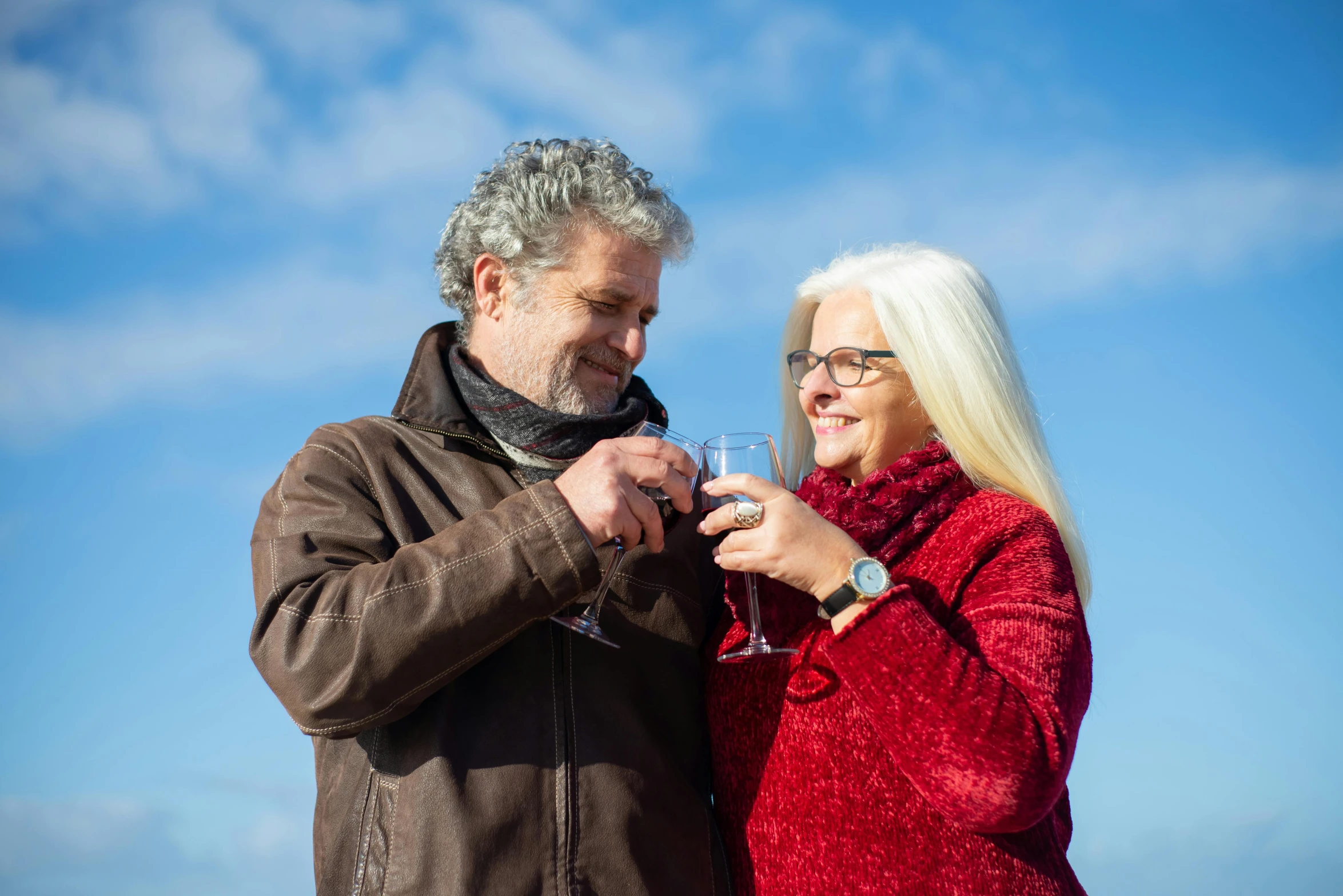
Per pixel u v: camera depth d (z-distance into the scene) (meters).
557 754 1.94
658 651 2.13
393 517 2.06
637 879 1.92
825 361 2.18
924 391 2.11
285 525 2.01
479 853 1.82
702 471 2.06
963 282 2.15
